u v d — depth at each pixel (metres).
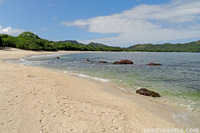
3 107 5.23
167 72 17.88
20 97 6.33
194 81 12.94
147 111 6.24
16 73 11.78
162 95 8.98
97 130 4.32
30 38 94.06
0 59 30.30
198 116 6.11
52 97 6.77
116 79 13.27
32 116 4.80
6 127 4.09
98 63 28.45
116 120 5.06
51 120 4.67
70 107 5.82
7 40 65.38
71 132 4.11
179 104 7.48
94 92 8.61
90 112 5.52
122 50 151.25
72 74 15.42
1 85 7.78
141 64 27.39
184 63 30.56
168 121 5.48
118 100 7.38
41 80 10.13
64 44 104.00
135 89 10.21
